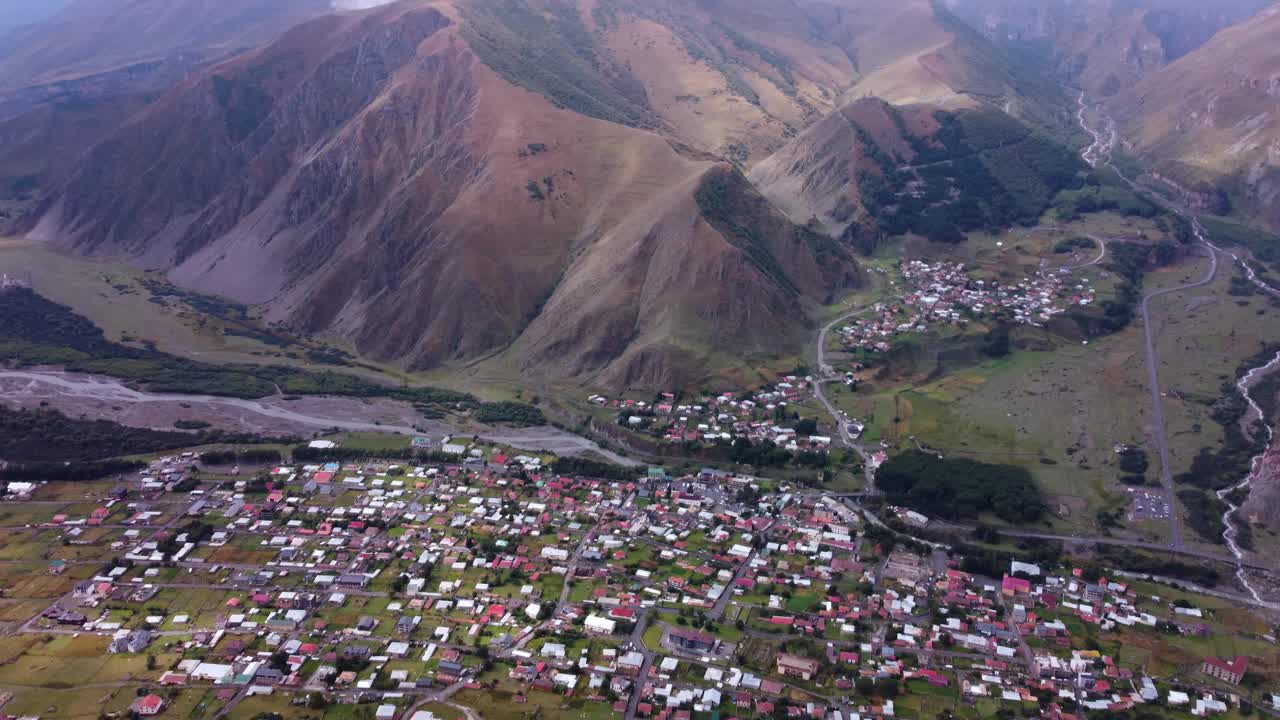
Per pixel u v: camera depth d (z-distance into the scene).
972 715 164.12
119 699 166.88
